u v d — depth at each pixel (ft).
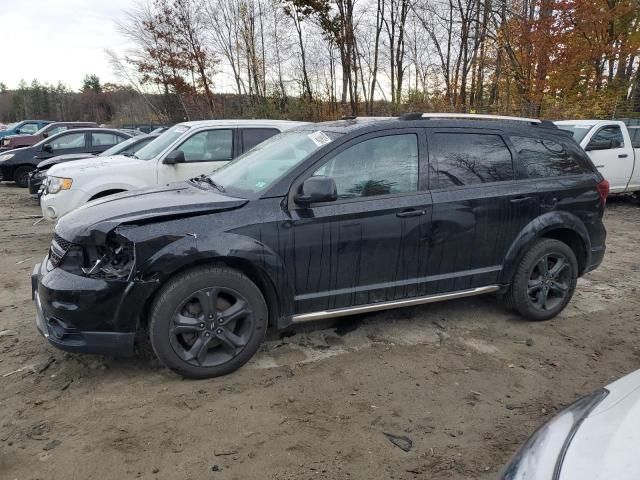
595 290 18.30
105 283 10.64
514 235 14.29
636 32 67.05
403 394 11.15
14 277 18.97
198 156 24.84
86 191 22.77
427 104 69.21
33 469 8.72
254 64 77.10
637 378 7.07
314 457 9.12
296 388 11.29
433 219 13.04
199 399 10.80
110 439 9.48
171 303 10.91
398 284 13.03
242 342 11.73
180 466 8.84
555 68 59.88
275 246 11.60
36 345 13.25
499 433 9.90
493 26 64.54
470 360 12.76
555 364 12.67
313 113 72.13
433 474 8.77
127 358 12.55
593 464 5.38
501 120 14.78
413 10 69.00
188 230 11.01
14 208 35.19
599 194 15.65
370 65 74.69
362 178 12.58
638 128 36.63
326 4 69.00
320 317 12.43
